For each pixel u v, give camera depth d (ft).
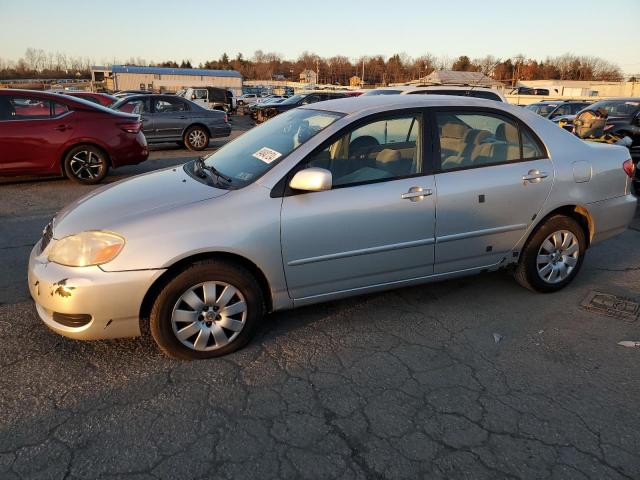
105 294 9.25
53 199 23.77
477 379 9.81
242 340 10.54
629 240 18.95
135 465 7.54
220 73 170.71
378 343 11.10
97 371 9.86
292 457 7.75
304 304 11.13
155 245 9.44
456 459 7.75
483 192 11.97
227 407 8.89
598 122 36.47
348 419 8.63
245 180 10.65
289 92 186.29
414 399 9.18
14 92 24.84
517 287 14.14
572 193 13.01
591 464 7.66
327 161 10.80
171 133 42.73
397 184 11.23
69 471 7.38
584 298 13.55
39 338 11.02
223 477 7.34
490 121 12.48
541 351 10.87
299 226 10.36
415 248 11.60
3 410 8.67
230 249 9.82
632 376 9.96
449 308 12.81
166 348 9.97
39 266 9.74
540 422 8.59
